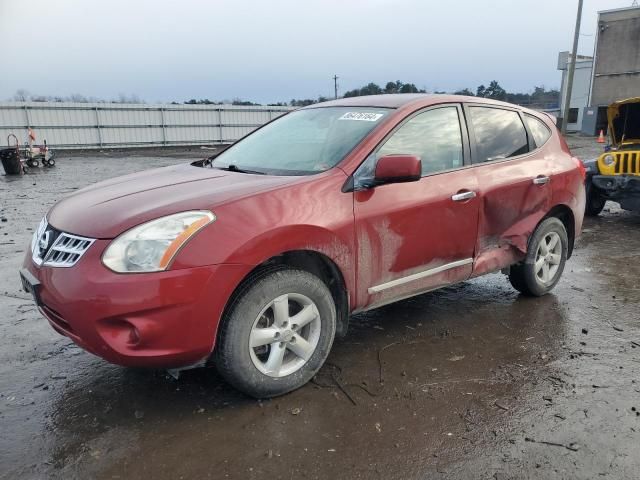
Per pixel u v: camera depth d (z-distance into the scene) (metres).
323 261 3.43
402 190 3.67
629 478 2.61
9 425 3.01
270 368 3.18
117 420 3.07
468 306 4.83
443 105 4.18
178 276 2.77
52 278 2.90
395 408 3.19
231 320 2.99
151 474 2.63
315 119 4.31
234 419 3.07
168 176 3.81
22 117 29.16
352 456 2.76
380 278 3.62
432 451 2.80
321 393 3.35
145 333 2.76
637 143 9.06
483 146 4.36
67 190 13.99
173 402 3.25
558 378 3.55
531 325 4.41
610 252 6.92
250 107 36.88
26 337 4.16
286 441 2.88
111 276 2.74
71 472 2.64
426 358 3.82
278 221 3.06
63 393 3.35
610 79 39.09
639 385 3.46
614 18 38.19
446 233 3.94
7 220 9.35
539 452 2.80
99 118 31.53
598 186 8.70
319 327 3.35
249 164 4.00
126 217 2.93
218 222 2.92
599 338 4.18
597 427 3.01
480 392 3.37
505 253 4.50
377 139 3.67
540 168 4.70
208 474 2.63
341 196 3.38
